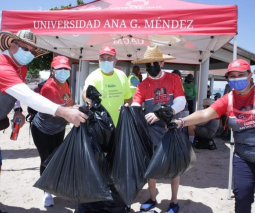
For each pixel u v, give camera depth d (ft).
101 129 7.73
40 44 16.97
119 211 8.14
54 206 10.44
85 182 6.54
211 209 10.43
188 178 13.99
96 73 10.24
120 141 7.54
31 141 21.85
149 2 15.61
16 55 7.76
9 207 10.22
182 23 11.43
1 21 12.98
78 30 12.40
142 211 9.84
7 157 17.11
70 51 20.51
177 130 7.95
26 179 13.28
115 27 12.07
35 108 6.68
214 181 13.64
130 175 7.09
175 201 9.78
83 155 6.79
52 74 9.74
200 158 18.01
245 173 7.29
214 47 16.93
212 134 20.16
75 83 39.96
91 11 12.22
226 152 19.90
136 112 8.04
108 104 10.00
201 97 27.61
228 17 11.00
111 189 8.15
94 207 8.16
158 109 7.58
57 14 12.54
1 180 13.02
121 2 16.11
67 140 7.16
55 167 6.98
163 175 7.40
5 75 6.92
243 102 7.28
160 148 7.53
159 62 9.37
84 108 7.27
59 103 9.70
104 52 9.37
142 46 21.04
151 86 9.47
